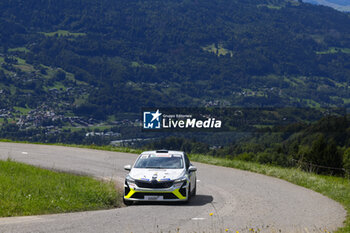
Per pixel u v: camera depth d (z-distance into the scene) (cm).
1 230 868
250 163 3128
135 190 1366
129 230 937
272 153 8506
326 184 2073
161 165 1471
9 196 1198
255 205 1459
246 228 1005
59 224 970
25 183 1443
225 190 1864
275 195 1759
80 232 895
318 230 1020
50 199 1259
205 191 1809
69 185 1516
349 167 5772
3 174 1623
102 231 916
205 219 1120
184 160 1522
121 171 2462
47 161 2784
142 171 1422
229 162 3064
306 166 3297
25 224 946
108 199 1420
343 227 1066
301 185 2195
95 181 1753
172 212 1222
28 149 3628
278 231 984
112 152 3669
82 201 1325
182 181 1390
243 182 2186
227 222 1088
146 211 1228
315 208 1438
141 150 3994
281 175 2512
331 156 5497
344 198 1695
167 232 926
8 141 4597
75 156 3219
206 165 2991
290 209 1394
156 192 1361
